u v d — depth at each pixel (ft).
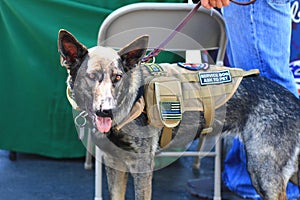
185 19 9.47
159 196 12.03
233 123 9.84
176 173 13.21
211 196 11.91
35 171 12.96
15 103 12.87
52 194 11.92
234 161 12.20
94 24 11.82
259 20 10.36
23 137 13.08
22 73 12.64
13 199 11.61
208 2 9.40
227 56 12.57
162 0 11.72
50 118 12.94
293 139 9.73
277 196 9.75
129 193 12.09
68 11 11.84
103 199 11.80
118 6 11.70
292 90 10.93
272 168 9.71
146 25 9.95
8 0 12.11
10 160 13.46
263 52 10.52
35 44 12.42
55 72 12.59
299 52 12.44
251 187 11.84
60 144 13.14
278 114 9.70
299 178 10.21
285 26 10.48
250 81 9.85
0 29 12.39
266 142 9.70
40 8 12.01
